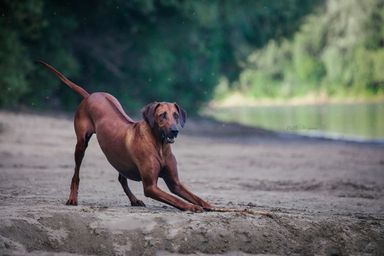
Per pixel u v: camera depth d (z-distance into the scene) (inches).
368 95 3462.1
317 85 3548.2
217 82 1840.6
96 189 489.4
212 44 1787.6
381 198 526.3
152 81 1584.6
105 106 382.9
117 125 373.4
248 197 486.3
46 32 1330.0
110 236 320.5
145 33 1515.7
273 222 331.6
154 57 1539.1
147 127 361.1
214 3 1605.6
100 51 1467.8
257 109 2947.8
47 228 322.3
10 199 406.9
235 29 1920.5
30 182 518.6
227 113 2479.1
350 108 2965.1
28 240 315.3
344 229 331.9
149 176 357.4
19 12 1195.3
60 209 348.2
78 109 391.2
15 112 1135.6
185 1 1491.1
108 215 333.4
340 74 3479.3
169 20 1537.9
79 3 1389.0
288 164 781.9
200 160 791.1
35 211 336.5
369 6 3408.0
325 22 3459.6
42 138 857.5
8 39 1181.7
